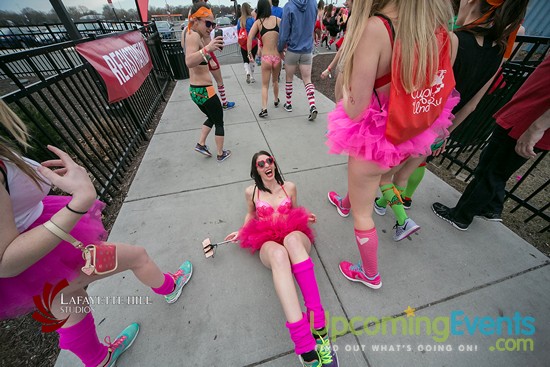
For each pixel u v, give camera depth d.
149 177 3.10
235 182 2.96
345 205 2.33
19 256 0.73
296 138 3.81
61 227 0.79
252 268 2.00
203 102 2.90
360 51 1.03
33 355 1.56
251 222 1.96
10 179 0.79
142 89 4.50
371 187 1.43
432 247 2.11
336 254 2.09
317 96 5.39
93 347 1.32
